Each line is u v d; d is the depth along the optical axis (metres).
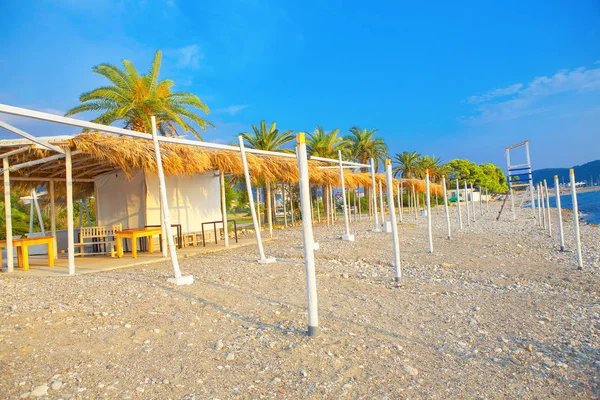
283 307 4.95
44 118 5.10
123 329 3.92
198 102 20.59
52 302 4.82
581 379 3.08
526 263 8.46
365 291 5.94
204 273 7.04
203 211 13.09
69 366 3.00
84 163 9.89
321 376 3.05
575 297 5.59
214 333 3.94
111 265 8.36
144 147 8.34
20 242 8.02
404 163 52.84
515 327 4.31
